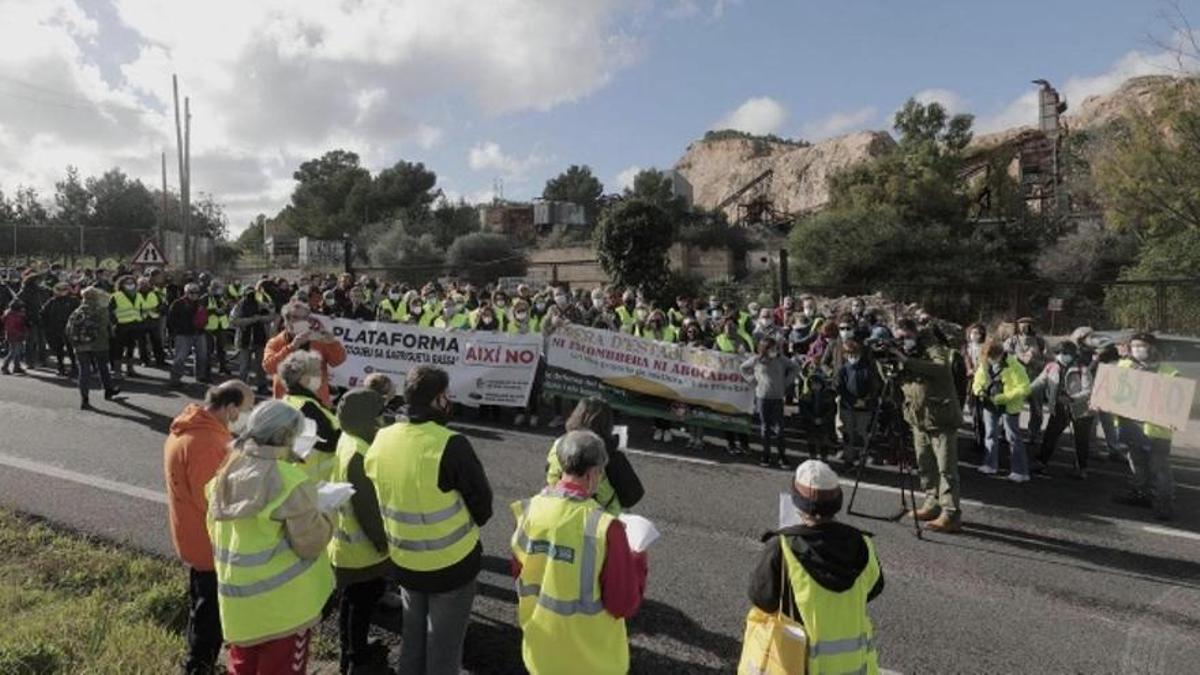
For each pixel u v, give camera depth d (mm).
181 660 4320
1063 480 9164
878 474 9336
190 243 34969
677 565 6172
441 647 3818
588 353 11148
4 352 16781
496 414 11922
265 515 3332
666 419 10805
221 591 3420
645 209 31641
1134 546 6871
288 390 4812
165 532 6527
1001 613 5449
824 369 10305
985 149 42656
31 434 9945
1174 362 12703
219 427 4227
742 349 11945
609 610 3123
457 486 3766
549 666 3145
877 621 5297
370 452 3916
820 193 76188
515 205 67812
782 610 3096
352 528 4254
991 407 9391
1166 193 22953
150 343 16797
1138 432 8094
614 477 4297
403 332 11586
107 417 10977
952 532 7191
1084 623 5312
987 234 34719
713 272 40312
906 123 41906
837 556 3053
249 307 13570
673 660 4684
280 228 82312
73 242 36969
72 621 4680
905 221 35812
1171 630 5223
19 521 6613
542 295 15508
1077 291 23672
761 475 9039
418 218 66750
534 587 3232
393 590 5543
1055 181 41250
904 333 9055
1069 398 9273
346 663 4387
